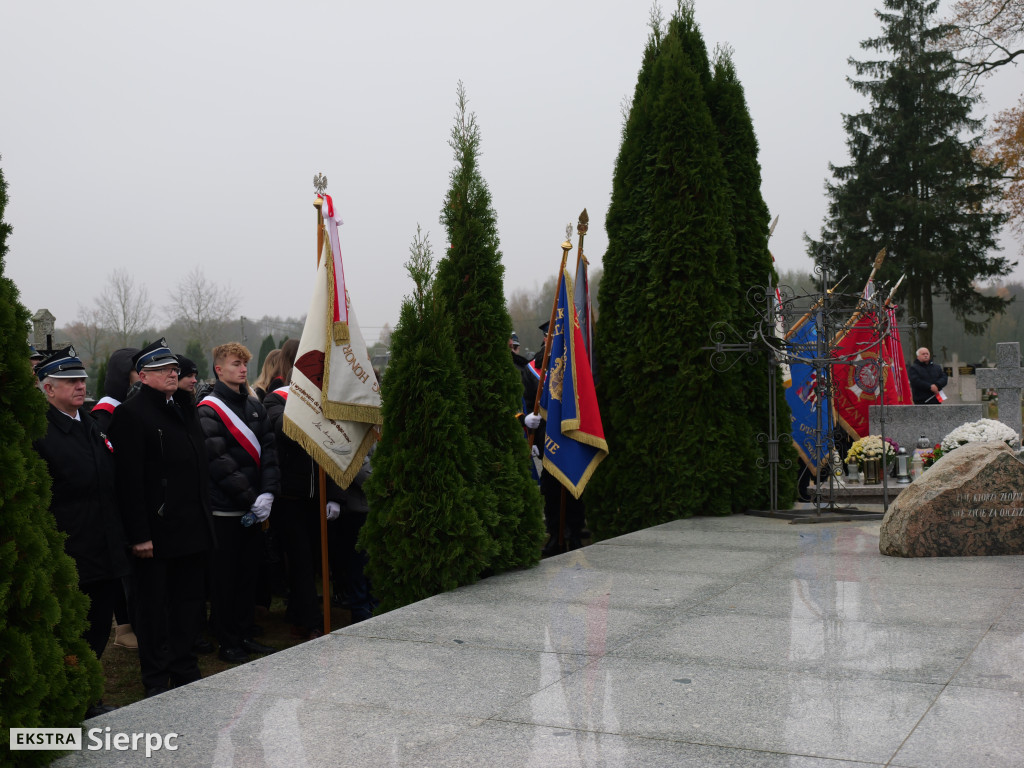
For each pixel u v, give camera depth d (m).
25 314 3.42
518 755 3.26
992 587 5.66
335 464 6.38
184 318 48.56
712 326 8.84
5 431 3.31
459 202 6.72
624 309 9.32
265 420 6.54
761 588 5.84
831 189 34.81
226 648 6.25
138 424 5.14
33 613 3.33
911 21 34.00
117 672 5.99
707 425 8.92
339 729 3.56
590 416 8.31
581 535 9.70
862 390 12.29
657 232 9.11
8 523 3.27
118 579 5.04
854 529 8.21
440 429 6.02
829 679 3.97
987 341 57.03
